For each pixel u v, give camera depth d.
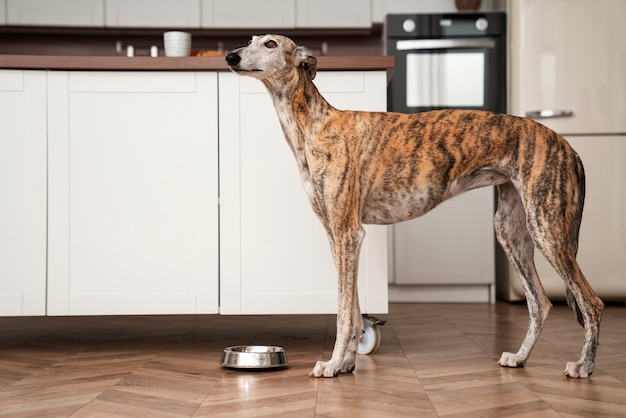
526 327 3.46
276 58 2.28
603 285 4.61
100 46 5.41
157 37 5.43
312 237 2.72
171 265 2.72
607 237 4.61
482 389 2.05
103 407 1.84
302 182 2.38
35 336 3.23
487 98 4.83
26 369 2.40
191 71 2.72
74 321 3.87
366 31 5.32
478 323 3.63
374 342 2.65
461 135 2.35
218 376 2.25
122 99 2.72
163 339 3.12
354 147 2.32
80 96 2.71
